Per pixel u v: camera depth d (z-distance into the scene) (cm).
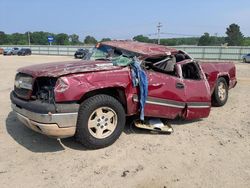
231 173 427
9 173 411
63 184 386
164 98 562
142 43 649
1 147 495
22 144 509
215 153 493
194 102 612
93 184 388
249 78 1500
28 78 479
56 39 12288
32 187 378
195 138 560
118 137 512
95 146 486
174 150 500
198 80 629
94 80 472
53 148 495
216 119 693
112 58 590
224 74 820
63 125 449
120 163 447
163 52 591
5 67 2222
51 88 452
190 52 5206
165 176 412
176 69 596
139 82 523
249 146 528
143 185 388
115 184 389
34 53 7438
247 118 707
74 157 463
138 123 580
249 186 394
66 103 451
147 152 488
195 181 402
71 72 458
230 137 571
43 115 439
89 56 642
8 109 739
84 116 464
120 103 509
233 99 923
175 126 627
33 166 432
